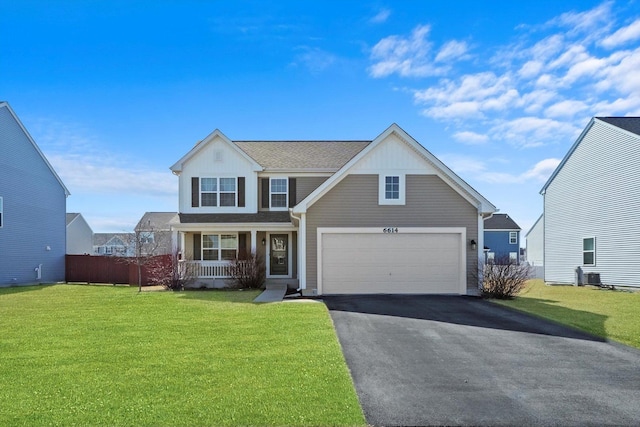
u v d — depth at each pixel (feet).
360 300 50.78
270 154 76.64
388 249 57.36
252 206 70.59
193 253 71.61
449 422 17.25
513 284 54.24
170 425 16.37
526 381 21.99
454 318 38.75
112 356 25.45
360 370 23.48
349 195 57.41
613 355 26.78
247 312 40.86
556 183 89.10
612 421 17.47
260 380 21.07
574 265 82.64
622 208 70.33
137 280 79.00
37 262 87.30
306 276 56.90
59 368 23.18
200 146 70.54
